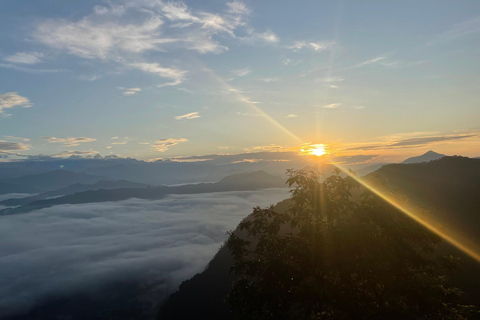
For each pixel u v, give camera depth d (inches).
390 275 526.0
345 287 544.1
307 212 638.5
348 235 538.0
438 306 504.7
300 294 495.8
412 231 551.8
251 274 557.3
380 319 501.4
